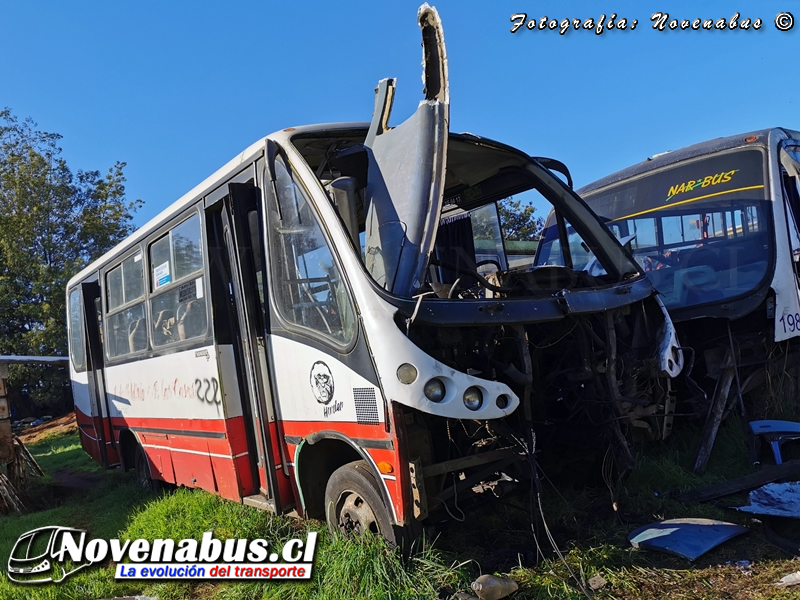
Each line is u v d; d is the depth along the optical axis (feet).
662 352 15.14
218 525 17.54
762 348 20.53
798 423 17.89
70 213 98.63
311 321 14.26
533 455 13.42
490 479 15.10
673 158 24.85
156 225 22.40
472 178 18.80
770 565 12.19
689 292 21.91
